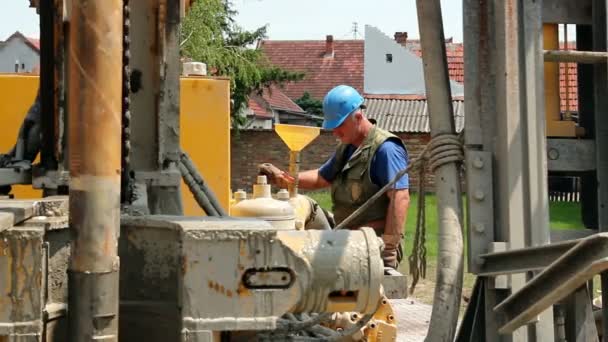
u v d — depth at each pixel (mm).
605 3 4004
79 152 2279
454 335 3895
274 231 2477
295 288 2488
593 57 3938
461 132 4184
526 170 3920
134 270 2564
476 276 4125
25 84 5418
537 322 3904
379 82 39688
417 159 4320
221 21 28375
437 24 4203
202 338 2418
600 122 4090
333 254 2539
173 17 3590
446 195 4070
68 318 2311
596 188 4258
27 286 2299
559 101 4270
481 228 4023
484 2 4086
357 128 5801
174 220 2531
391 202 5559
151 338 2549
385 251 5500
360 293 2564
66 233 2463
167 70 3570
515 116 3916
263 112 39281
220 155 5762
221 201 5730
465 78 4086
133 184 3186
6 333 2289
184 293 2418
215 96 5781
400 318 7535
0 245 2293
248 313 2453
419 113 30812
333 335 3254
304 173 6121
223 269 2441
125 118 2912
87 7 2266
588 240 3139
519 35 3934
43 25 3027
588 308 3553
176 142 3584
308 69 48625
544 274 3391
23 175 3068
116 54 2299
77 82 2279
